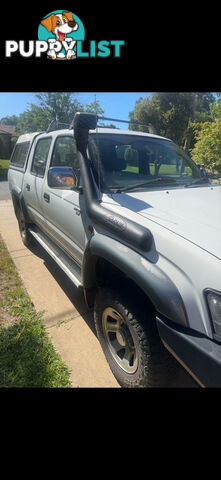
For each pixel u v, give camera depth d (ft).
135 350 5.94
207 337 4.32
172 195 7.27
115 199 6.67
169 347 4.75
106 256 6.02
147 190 7.49
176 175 9.30
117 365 6.80
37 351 7.79
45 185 10.77
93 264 7.29
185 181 8.92
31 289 11.12
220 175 21.71
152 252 5.15
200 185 8.77
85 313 9.68
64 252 10.37
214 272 4.26
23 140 16.20
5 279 11.85
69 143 9.21
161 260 4.98
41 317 9.37
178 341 4.54
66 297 10.63
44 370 7.13
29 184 13.00
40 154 12.40
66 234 9.29
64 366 7.34
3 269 12.76
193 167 10.08
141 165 8.70
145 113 85.66
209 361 4.12
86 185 7.14
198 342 4.30
